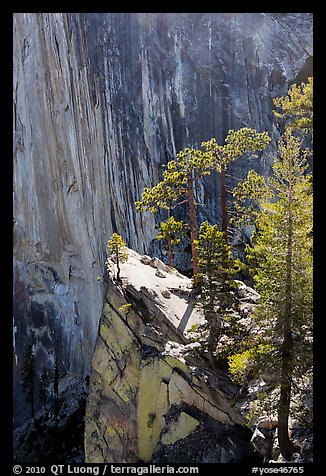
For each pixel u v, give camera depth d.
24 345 48.91
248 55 51.25
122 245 24.59
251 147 24.58
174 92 52.88
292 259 13.59
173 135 53.06
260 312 14.19
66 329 49.75
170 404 19.52
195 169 24.97
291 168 14.13
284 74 50.12
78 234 48.66
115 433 21.62
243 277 33.50
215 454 17.42
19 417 45.34
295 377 14.28
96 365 23.72
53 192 49.00
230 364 15.40
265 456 14.90
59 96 47.50
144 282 23.80
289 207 13.63
